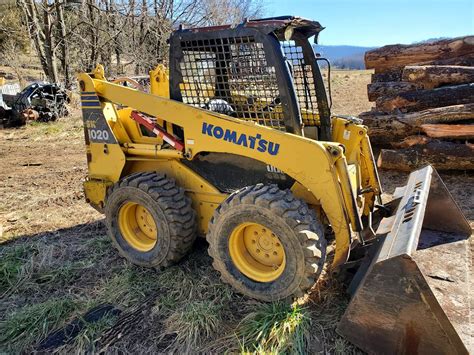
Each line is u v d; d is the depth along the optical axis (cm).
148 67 1499
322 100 356
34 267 377
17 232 460
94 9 1556
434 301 218
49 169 742
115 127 384
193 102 339
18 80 1741
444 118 596
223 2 1761
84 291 341
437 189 351
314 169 285
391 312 231
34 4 1553
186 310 304
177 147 343
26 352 279
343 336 252
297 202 284
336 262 294
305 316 283
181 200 343
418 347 228
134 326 296
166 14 1568
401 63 757
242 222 296
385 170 636
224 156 339
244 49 304
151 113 346
